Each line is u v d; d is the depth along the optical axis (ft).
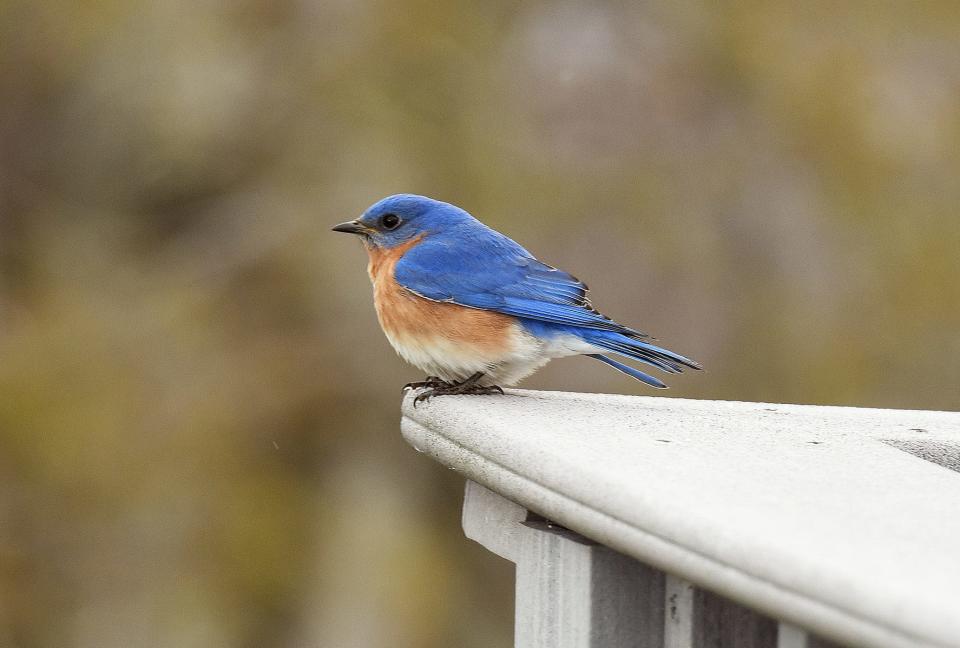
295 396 49.44
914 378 49.80
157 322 50.47
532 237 49.11
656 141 50.57
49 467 47.96
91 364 49.49
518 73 51.19
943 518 11.62
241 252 51.06
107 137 51.83
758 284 49.85
